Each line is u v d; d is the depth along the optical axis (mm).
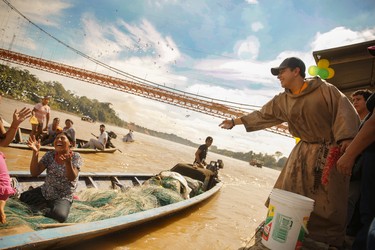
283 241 2289
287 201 2285
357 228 3344
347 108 2492
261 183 18266
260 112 3332
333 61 5828
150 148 23844
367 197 1772
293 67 2832
